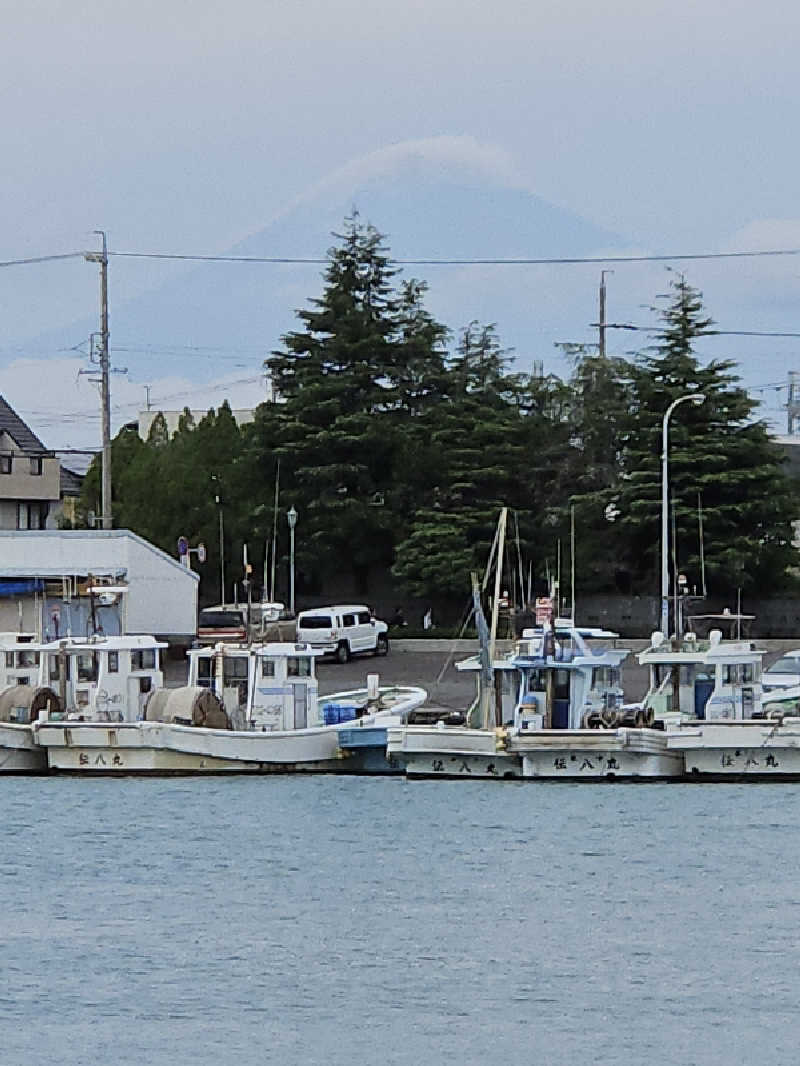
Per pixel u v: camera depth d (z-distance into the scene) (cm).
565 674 16238
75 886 12756
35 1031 9956
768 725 15712
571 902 12312
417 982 10706
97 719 16688
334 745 16538
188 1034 9912
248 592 18000
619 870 13150
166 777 16262
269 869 13225
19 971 10894
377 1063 9544
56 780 16400
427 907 12250
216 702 16388
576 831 14288
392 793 15750
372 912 12100
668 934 11600
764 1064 9494
